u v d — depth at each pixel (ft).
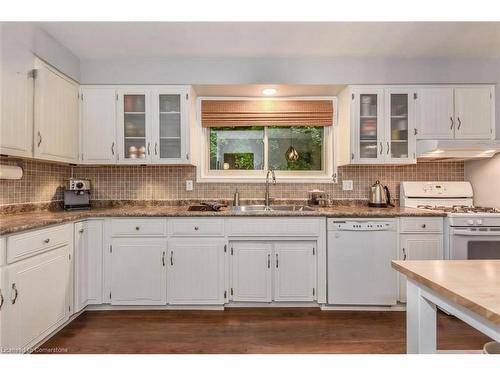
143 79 9.43
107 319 8.02
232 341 6.95
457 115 9.45
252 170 11.12
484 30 7.79
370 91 9.48
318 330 7.47
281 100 10.75
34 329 6.20
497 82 9.48
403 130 9.65
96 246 8.45
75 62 9.15
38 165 8.88
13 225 5.72
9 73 6.61
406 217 8.55
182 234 8.49
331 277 8.48
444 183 10.34
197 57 9.36
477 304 2.48
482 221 8.23
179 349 6.61
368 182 10.71
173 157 9.55
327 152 11.03
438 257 8.52
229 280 8.58
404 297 8.49
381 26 7.59
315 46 8.68
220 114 10.72
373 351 6.56
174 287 8.48
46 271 6.60
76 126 9.25
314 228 8.54
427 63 9.47
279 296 8.59
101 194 10.48
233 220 8.52
